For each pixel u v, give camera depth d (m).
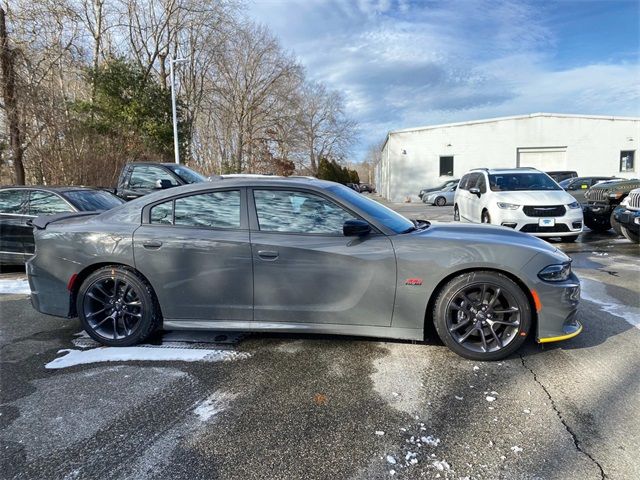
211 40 28.08
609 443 2.22
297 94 39.88
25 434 2.40
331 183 3.77
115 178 16.39
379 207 3.75
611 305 4.48
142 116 19.59
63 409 2.66
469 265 3.14
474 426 2.40
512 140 27.75
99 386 2.95
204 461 2.15
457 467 2.07
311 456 2.17
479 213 9.14
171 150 21.00
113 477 2.04
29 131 13.99
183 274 3.46
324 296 3.31
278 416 2.54
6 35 13.20
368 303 3.26
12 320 4.41
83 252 3.60
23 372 3.19
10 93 13.24
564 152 27.58
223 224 3.47
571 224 8.03
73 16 16.81
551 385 2.83
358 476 2.02
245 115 36.75
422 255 3.18
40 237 3.74
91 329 3.66
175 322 3.55
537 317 3.14
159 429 2.43
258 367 3.20
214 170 34.44
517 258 3.13
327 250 3.27
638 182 9.55
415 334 3.25
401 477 2.01
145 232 3.53
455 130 28.22
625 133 27.36
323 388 2.87
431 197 24.25
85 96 19.78
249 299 3.40
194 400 2.74
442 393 2.77
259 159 39.25
